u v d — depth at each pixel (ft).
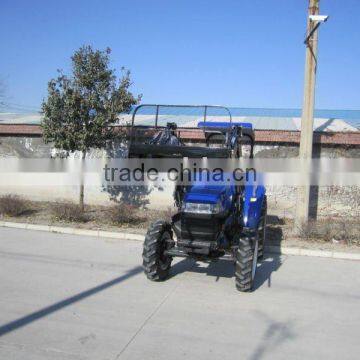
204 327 18.66
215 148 24.67
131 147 25.62
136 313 19.88
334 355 16.56
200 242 23.18
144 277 25.22
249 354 16.42
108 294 22.17
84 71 41.34
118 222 38.63
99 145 42.32
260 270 27.68
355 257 30.78
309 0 33.65
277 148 43.42
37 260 28.12
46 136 41.75
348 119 54.39
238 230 25.00
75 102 40.27
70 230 36.83
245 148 34.68
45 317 19.01
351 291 23.98
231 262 28.63
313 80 34.83
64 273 25.52
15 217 41.01
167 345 16.88
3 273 25.08
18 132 49.01
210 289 23.52
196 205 22.93
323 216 42.42
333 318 20.12
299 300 22.33
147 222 39.63
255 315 20.16
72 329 17.92
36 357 15.49
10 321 18.45
